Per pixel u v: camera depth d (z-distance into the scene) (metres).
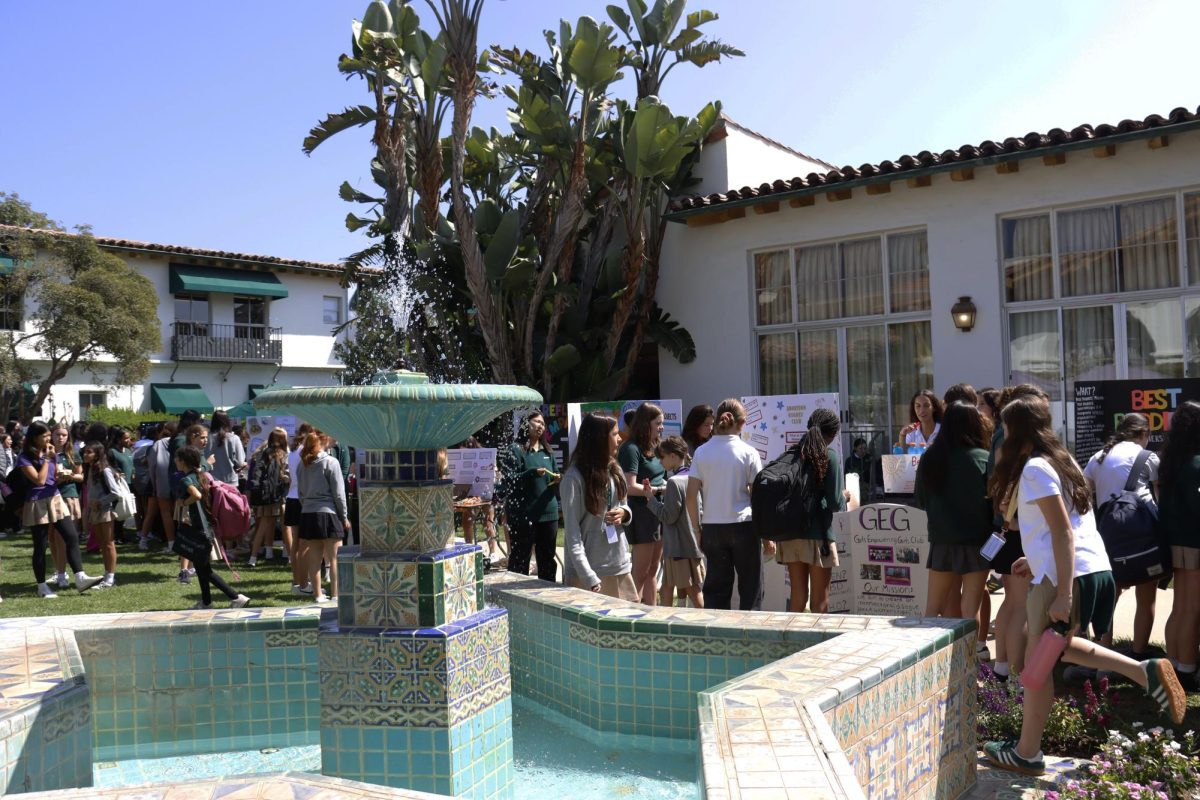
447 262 15.80
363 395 3.26
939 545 5.48
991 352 12.71
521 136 16.17
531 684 4.91
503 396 3.47
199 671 4.38
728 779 2.32
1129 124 11.11
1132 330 11.80
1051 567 4.11
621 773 3.90
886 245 13.82
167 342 32.03
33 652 3.86
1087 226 12.13
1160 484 5.52
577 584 5.76
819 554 5.91
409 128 16.14
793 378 14.77
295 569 9.23
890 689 3.33
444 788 3.40
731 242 15.27
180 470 8.38
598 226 16.03
